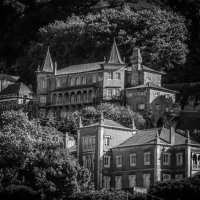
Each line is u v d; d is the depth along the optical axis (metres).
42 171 199.25
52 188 196.00
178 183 182.12
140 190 199.50
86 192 193.00
